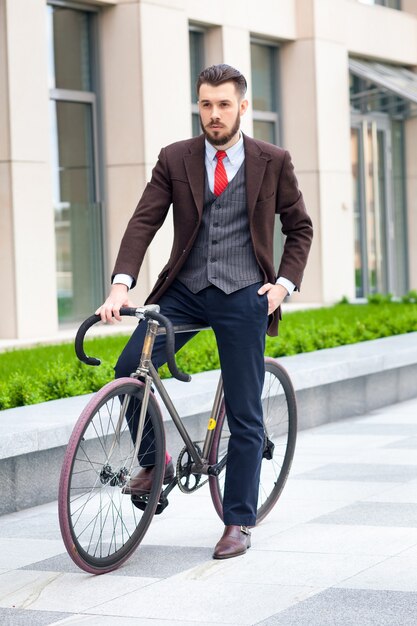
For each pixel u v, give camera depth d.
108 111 18.30
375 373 11.34
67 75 17.94
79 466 5.50
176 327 6.00
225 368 6.00
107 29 18.19
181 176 5.99
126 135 18.17
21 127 16.25
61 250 18.00
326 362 10.55
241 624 4.79
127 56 18.06
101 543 5.62
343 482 7.73
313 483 7.73
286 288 6.05
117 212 18.36
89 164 18.41
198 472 6.22
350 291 23.36
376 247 25.81
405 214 27.70
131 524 5.83
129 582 5.48
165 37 18.41
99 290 18.56
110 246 18.52
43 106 16.56
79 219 18.22
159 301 6.11
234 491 5.99
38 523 6.91
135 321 18.59
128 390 5.70
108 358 11.15
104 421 5.59
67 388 9.02
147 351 5.80
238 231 5.98
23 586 5.50
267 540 6.20
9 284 16.31
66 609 5.09
